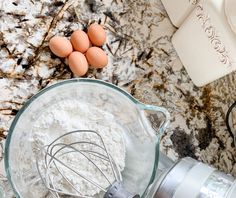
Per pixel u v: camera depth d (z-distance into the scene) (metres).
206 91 0.99
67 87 0.85
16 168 0.83
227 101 1.00
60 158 0.83
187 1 0.89
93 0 0.95
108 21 0.95
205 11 0.82
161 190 0.73
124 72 0.95
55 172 0.82
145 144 0.86
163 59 0.97
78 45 0.89
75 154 0.83
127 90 0.94
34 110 0.85
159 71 0.97
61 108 0.85
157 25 0.98
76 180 0.82
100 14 0.95
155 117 0.93
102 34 0.91
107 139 0.85
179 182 0.73
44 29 0.91
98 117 0.86
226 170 0.97
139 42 0.96
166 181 0.74
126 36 0.96
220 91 1.00
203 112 0.98
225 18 0.79
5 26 0.89
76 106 0.85
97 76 0.93
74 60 0.88
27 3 0.91
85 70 0.89
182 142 0.95
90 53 0.89
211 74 0.92
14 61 0.89
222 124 0.99
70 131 0.83
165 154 0.94
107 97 0.87
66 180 0.80
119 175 0.82
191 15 0.89
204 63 0.91
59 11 0.92
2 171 0.85
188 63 0.96
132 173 0.87
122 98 0.86
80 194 0.80
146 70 0.96
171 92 0.97
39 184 0.83
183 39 0.94
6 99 0.87
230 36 0.80
